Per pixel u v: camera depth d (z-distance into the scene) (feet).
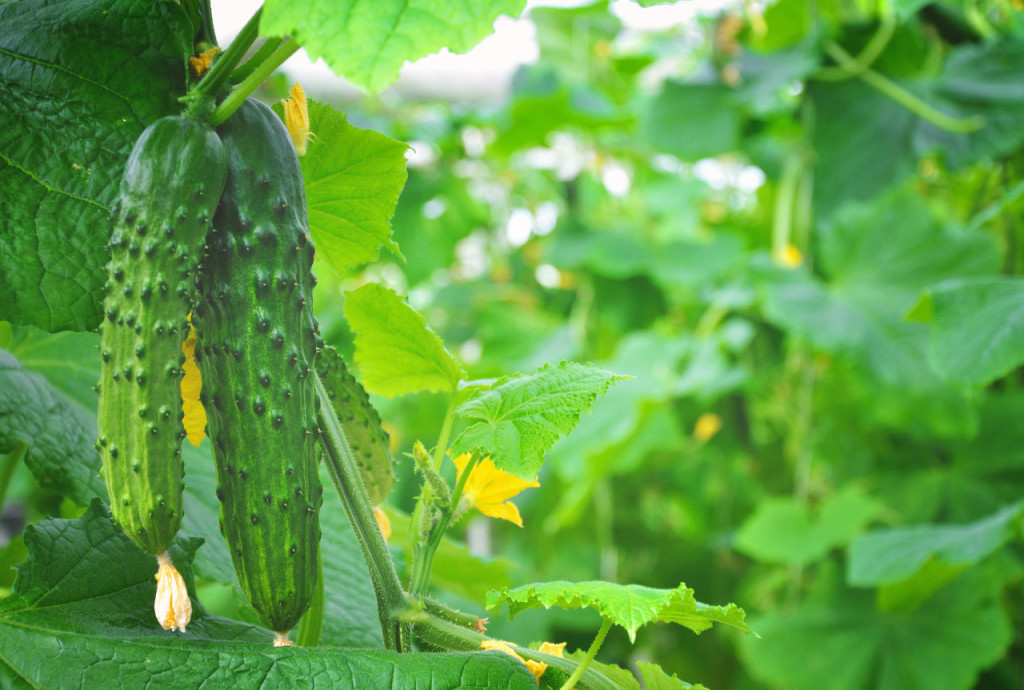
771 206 6.98
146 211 1.52
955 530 3.80
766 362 5.92
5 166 1.68
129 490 1.51
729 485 6.76
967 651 4.67
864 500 5.04
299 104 1.68
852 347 4.72
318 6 1.48
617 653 5.87
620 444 5.20
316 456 1.60
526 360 6.49
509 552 6.37
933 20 4.86
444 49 1.46
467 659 1.63
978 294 3.07
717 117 5.72
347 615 2.08
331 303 6.63
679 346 5.75
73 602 1.68
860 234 5.14
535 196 7.27
